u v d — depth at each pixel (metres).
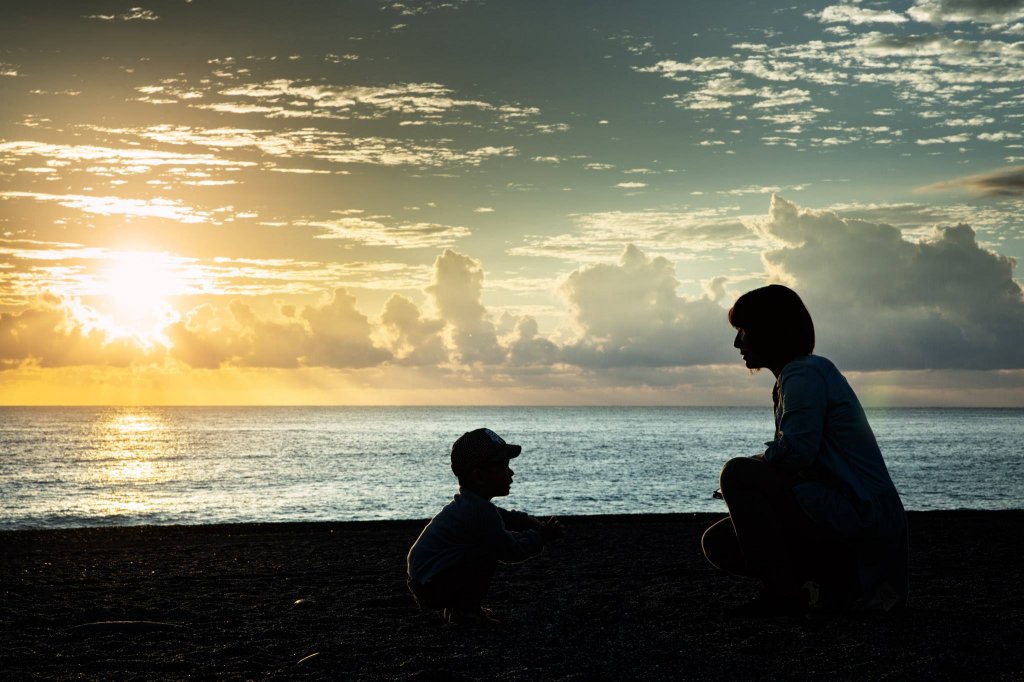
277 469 49.84
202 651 3.97
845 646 3.69
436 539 4.54
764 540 4.05
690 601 5.11
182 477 43.34
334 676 3.44
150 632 4.44
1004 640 3.76
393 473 46.03
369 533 10.64
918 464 52.75
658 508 26.44
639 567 6.86
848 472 4.07
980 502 28.73
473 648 3.92
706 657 3.62
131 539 10.21
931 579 5.88
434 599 4.52
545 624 4.50
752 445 82.38
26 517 25.58
